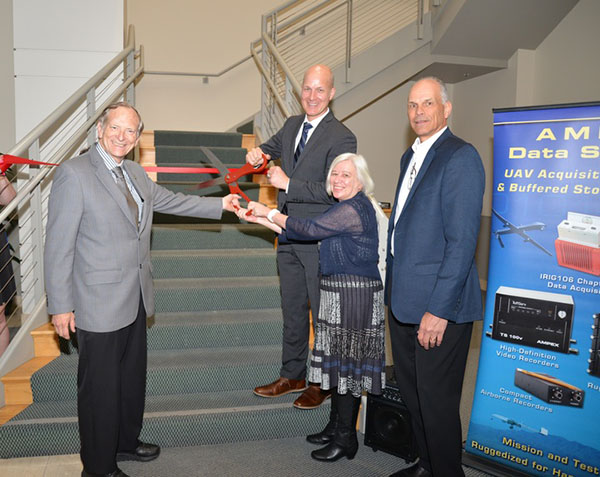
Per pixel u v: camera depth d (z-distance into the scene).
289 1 4.89
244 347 3.04
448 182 1.85
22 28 3.68
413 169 2.06
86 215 1.91
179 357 2.86
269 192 4.02
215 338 3.01
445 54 5.23
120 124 1.89
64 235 1.87
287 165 2.54
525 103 5.24
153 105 5.70
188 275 3.44
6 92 3.65
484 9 4.68
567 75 4.77
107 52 3.78
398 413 2.37
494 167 2.31
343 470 2.29
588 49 4.53
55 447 2.36
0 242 2.79
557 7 4.68
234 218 3.92
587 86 4.56
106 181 1.93
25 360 2.76
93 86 3.37
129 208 1.98
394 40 5.15
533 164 2.20
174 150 4.33
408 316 1.95
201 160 4.38
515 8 4.68
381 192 6.28
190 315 3.14
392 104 6.20
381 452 2.47
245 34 5.79
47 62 3.71
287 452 2.44
